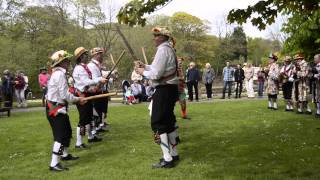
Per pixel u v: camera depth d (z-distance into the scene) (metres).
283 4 6.04
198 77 18.91
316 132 9.36
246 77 20.77
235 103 16.84
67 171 6.51
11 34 29.34
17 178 6.16
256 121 11.33
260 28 6.52
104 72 9.94
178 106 15.90
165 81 6.53
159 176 6.04
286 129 9.82
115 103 19.44
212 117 12.36
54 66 6.79
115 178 5.98
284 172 6.06
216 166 6.50
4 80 18.23
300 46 13.97
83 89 8.35
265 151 7.45
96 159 7.24
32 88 35.41
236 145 8.05
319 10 5.94
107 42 39.56
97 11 39.62
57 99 6.72
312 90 14.91
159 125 6.56
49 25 39.88
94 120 8.98
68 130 6.79
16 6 26.45
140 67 6.75
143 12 5.27
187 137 9.05
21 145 8.71
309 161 6.64
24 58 33.16
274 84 14.16
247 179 5.74
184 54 50.94
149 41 39.38
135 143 8.52
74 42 39.03
